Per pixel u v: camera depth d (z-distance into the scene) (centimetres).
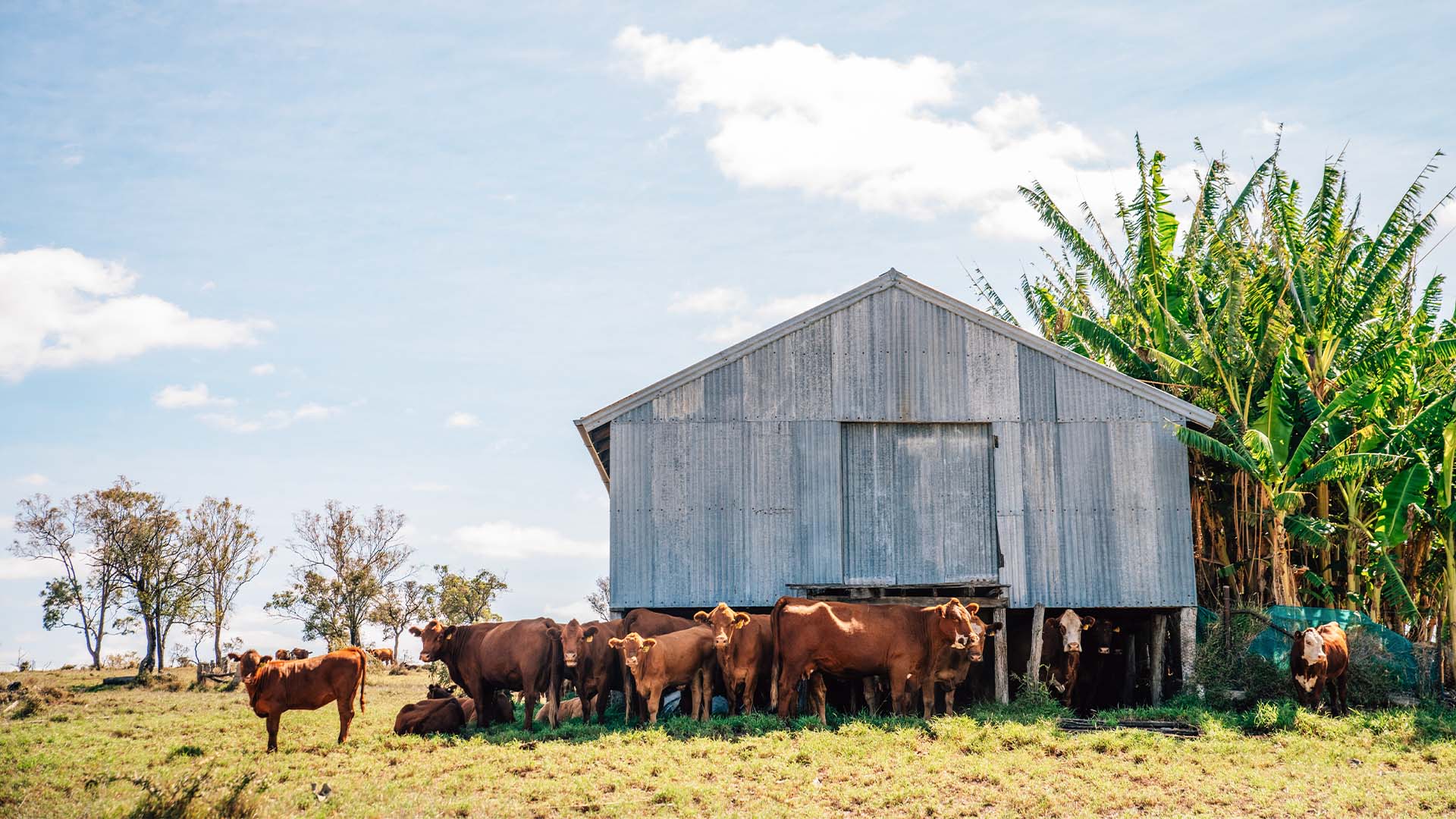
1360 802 1370
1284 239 2697
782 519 2186
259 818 1270
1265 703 1931
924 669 1923
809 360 2238
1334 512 2589
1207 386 2534
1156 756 1594
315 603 4581
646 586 2169
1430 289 2719
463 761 1570
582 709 1942
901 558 2180
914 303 2256
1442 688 2211
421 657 1933
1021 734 1686
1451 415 2214
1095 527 2192
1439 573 2503
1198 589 2609
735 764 1545
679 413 2223
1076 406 2230
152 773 1515
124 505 4325
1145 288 2733
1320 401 2397
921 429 2231
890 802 1375
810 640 1878
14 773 1505
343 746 1694
